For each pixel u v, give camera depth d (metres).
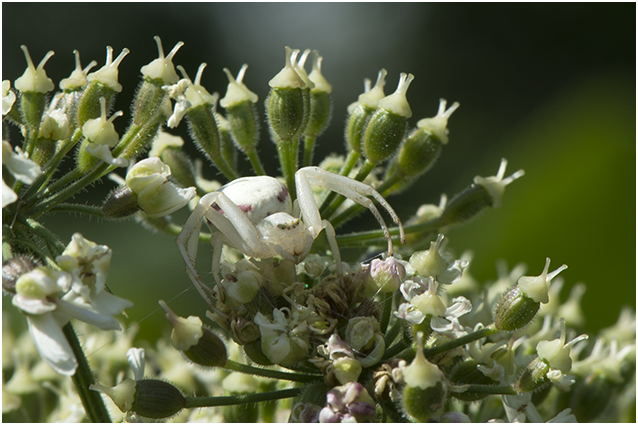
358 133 0.16
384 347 0.15
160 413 0.15
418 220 0.17
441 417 0.15
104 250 0.14
